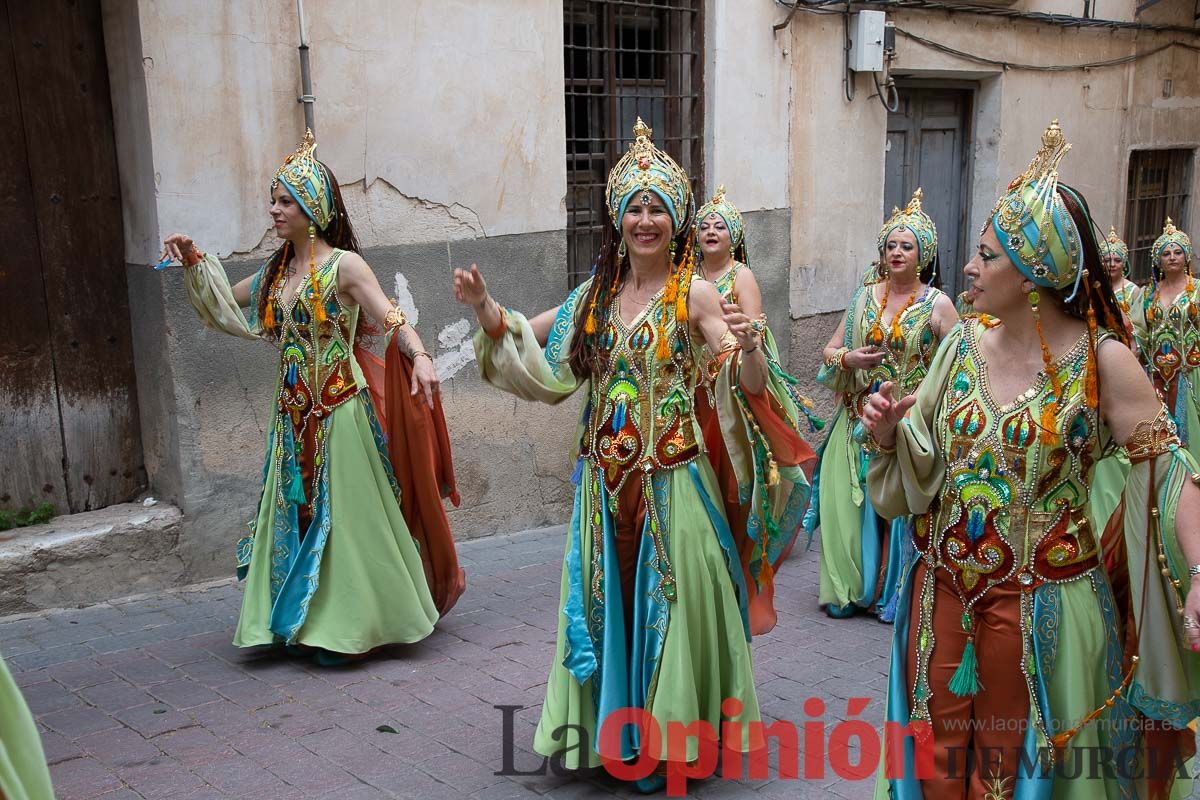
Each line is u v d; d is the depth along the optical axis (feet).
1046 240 8.18
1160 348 23.53
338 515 14.97
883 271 17.94
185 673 14.75
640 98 23.32
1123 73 33.68
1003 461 8.70
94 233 17.51
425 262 19.81
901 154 29.30
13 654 15.21
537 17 20.63
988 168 30.50
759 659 15.66
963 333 9.15
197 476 17.83
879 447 9.07
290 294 14.98
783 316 26.30
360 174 18.88
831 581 17.58
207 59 17.06
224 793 11.51
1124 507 8.64
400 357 15.17
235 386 18.02
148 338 17.70
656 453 11.32
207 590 17.89
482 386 20.86
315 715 13.48
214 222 17.44
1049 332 8.58
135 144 17.03
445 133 19.75
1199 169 37.45
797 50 25.32
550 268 21.53
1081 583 8.75
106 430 18.03
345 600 14.96
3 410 16.96
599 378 11.68
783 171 25.55
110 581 17.29
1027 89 30.71
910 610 9.53
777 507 11.43
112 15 16.81
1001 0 29.14
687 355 11.29
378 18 18.71
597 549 11.55
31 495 17.39
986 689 8.98
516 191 20.83
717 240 18.48
